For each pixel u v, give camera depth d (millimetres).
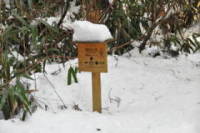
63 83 2809
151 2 3732
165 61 3576
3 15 2801
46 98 2580
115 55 3609
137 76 3102
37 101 2506
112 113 2502
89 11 2922
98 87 2453
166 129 2164
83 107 2568
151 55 3729
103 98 2734
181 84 2957
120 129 2203
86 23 2404
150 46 3805
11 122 2205
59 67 3084
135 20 3820
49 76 2875
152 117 2357
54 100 2576
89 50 2416
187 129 2139
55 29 2656
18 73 2373
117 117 2379
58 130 2148
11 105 2273
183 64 3520
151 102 2656
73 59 3285
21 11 2820
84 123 2242
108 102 2686
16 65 2521
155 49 3760
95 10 2850
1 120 2217
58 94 2656
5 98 2137
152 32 4000
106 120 2309
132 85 2945
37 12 3080
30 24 2629
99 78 2445
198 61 3629
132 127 2230
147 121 2301
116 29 3637
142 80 3035
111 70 3172
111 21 3533
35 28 2449
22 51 3023
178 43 3920
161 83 3000
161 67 3396
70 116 2326
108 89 2855
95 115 2377
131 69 3256
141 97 2758
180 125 2193
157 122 2273
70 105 2561
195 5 4379
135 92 2844
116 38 3539
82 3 3168
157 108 2504
